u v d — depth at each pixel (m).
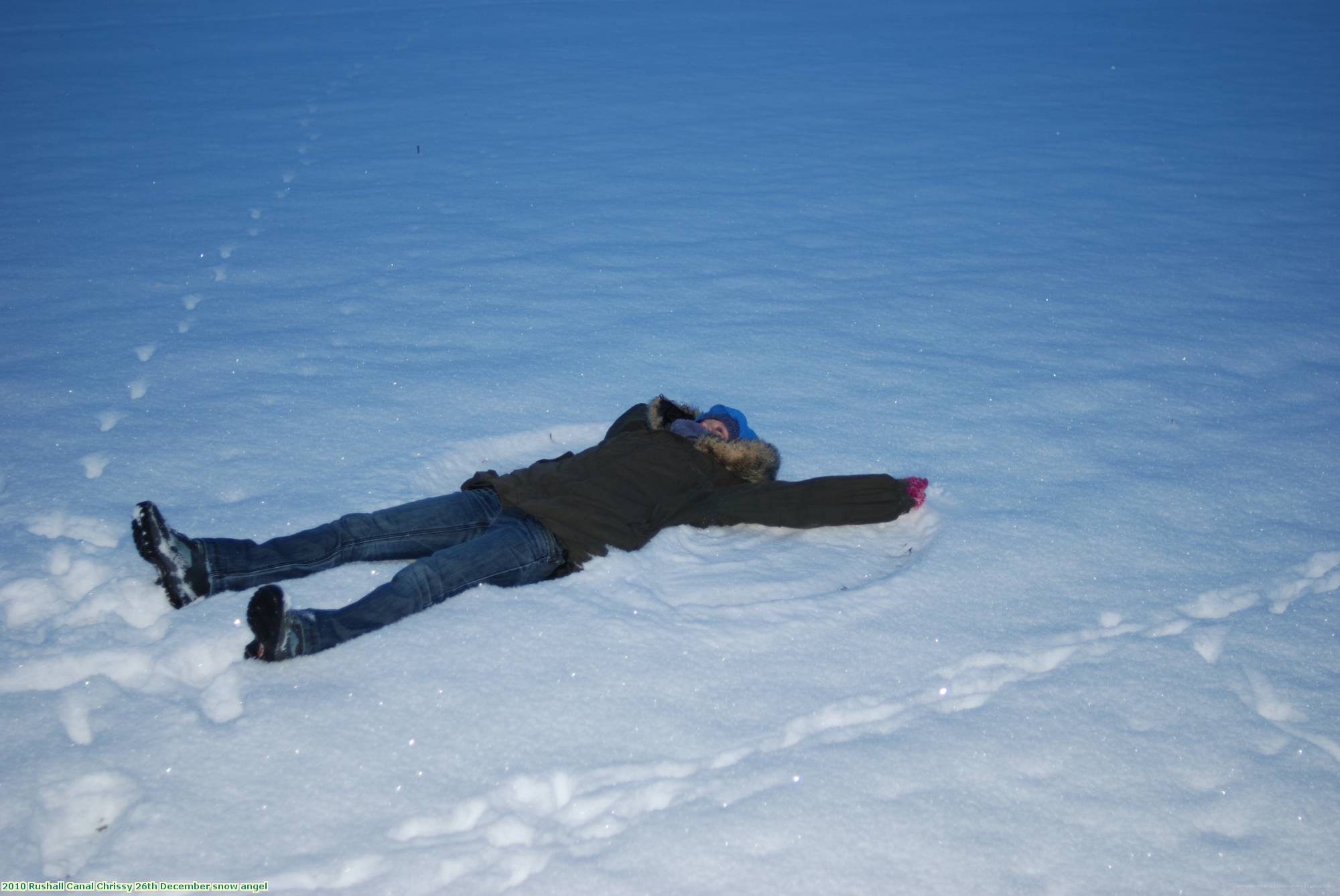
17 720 2.46
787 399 4.47
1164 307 5.69
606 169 8.85
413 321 5.30
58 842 2.20
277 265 6.23
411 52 16.09
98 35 17.84
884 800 2.29
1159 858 2.19
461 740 2.43
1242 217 7.52
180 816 2.20
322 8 22.39
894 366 4.84
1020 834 2.22
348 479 3.65
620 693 2.60
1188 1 22.77
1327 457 4.02
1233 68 14.33
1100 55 15.55
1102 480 3.81
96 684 2.58
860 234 7.06
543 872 2.09
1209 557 3.32
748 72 14.17
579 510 3.20
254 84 13.18
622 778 2.34
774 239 6.91
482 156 9.38
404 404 4.29
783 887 2.06
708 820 2.22
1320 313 5.58
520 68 14.53
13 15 20.69
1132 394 4.57
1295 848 2.24
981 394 4.55
